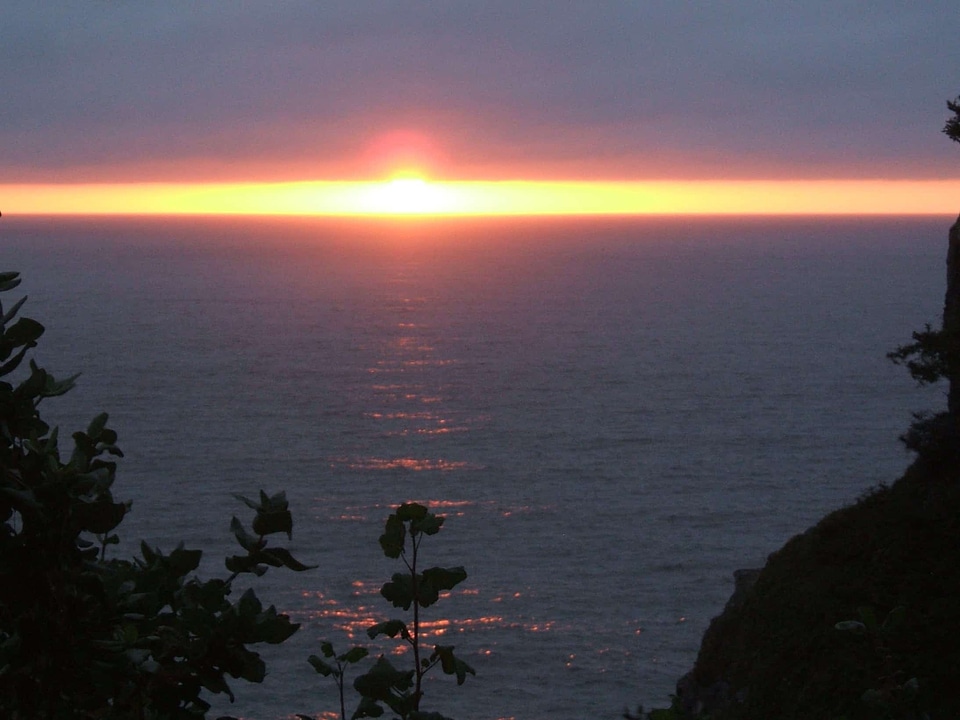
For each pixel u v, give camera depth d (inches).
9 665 171.2
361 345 7721.5
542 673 1892.2
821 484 3730.3
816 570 769.6
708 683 788.0
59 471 173.5
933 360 746.8
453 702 1745.8
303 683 1755.7
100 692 178.5
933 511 772.0
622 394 5674.2
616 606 2324.1
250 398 5536.4
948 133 779.4
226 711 1620.3
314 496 3503.9
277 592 2341.3
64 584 173.9
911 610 660.1
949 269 836.6
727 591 2456.9
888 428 4756.4
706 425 4849.9
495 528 3097.9
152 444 4382.4
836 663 645.9
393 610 2234.3
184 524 3031.5
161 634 195.3
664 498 3511.3
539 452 4286.4
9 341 186.5
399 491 3602.4
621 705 1734.7
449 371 6510.8
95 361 6830.7
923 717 270.4
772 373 6363.2
